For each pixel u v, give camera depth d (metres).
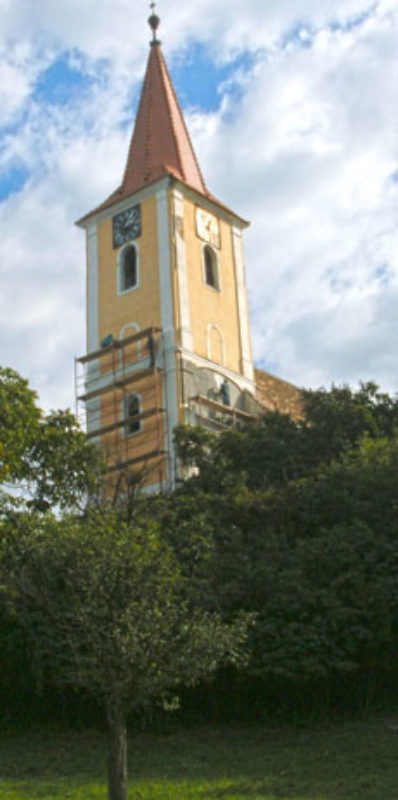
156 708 21.69
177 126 50.28
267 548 23.84
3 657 22.41
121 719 12.76
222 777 16.61
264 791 15.24
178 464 39.44
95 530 16.06
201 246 47.31
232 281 48.53
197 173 49.53
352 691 22.08
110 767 12.48
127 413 43.88
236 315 47.81
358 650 21.77
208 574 22.59
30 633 20.92
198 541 23.73
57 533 18.72
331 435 33.41
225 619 21.36
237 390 45.50
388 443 28.16
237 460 33.19
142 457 39.88
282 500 26.38
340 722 21.11
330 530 23.81
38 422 25.62
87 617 13.52
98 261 48.28
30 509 23.81
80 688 19.89
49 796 15.20
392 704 22.00
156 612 13.38
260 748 19.11
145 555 14.50
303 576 22.45
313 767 17.05
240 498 26.81
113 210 48.44
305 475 31.98
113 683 12.73
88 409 45.38
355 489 25.62
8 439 23.09
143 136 50.09
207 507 26.50
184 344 43.50
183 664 13.28
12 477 24.73
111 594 13.60
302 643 20.80
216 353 45.44
